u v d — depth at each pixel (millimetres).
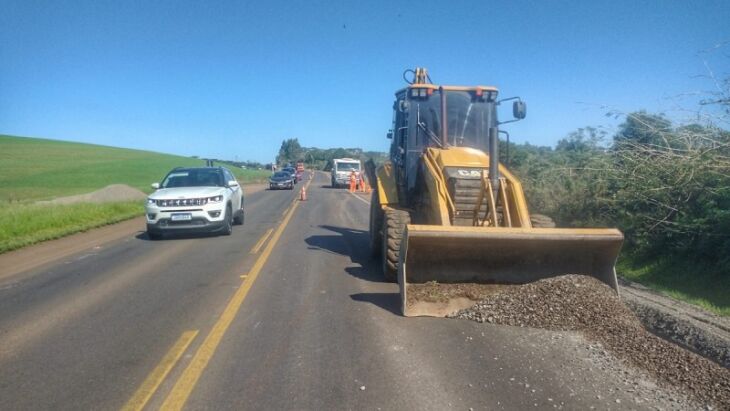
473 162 9289
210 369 5555
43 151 88938
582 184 12859
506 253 7746
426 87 10484
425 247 7605
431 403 4766
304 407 4703
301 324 7023
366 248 13398
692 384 5145
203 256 12281
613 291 7430
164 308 7891
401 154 10820
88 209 20672
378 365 5621
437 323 7020
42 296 8844
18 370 5629
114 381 5301
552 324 6801
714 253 9094
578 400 4828
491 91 10664
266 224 18953
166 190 15539
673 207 10062
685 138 10508
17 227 15984
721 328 6613
